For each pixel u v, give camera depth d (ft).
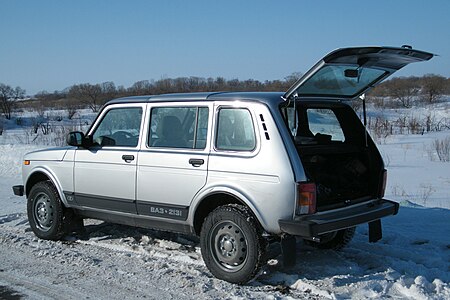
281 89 47.01
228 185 16.58
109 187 20.01
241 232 16.37
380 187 18.65
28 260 19.71
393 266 17.99
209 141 17.43
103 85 152.35
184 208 17.80
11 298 15.93
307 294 15.70
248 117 16.66
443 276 17.12
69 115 127.24
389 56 15.90
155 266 18.54
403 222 24.12
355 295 15.51
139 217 19.44
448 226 23.30
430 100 152.46
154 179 18.53
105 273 17.98
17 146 52.95
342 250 20.18
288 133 16.02
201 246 17.39
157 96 19.75
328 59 14.92
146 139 19.26
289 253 15.79
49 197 22.33
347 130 19.34
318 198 16.81
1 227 25.22
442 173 41.04
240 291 15.93
